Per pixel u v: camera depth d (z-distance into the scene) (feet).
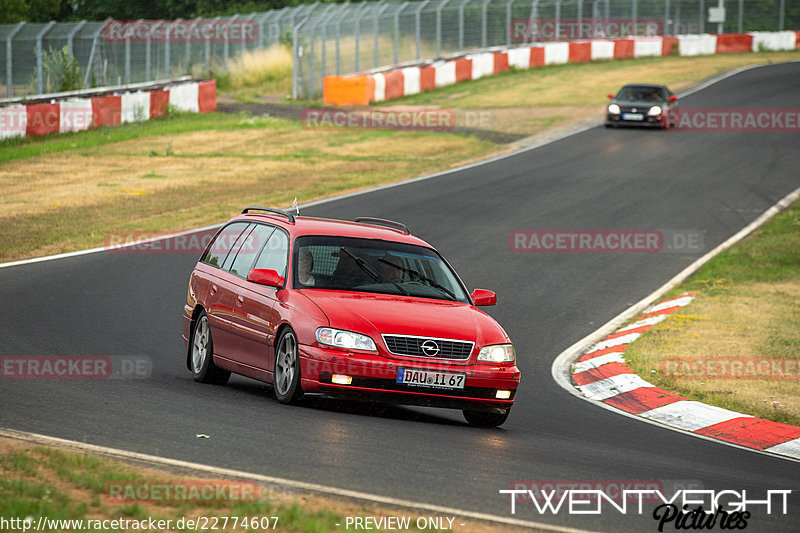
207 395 110.32
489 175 336.70
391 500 70.08
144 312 165.48
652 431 114.42
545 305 190.39
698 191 313.73
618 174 340.59
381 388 102.22
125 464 74.49
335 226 120.88
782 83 581.53
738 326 172.55
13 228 236.63
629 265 225.97
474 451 90.68
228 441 84.94
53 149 370.53
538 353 158.10
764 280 210.18
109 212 262.26
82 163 346.33
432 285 115.65
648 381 139.74
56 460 72.69
